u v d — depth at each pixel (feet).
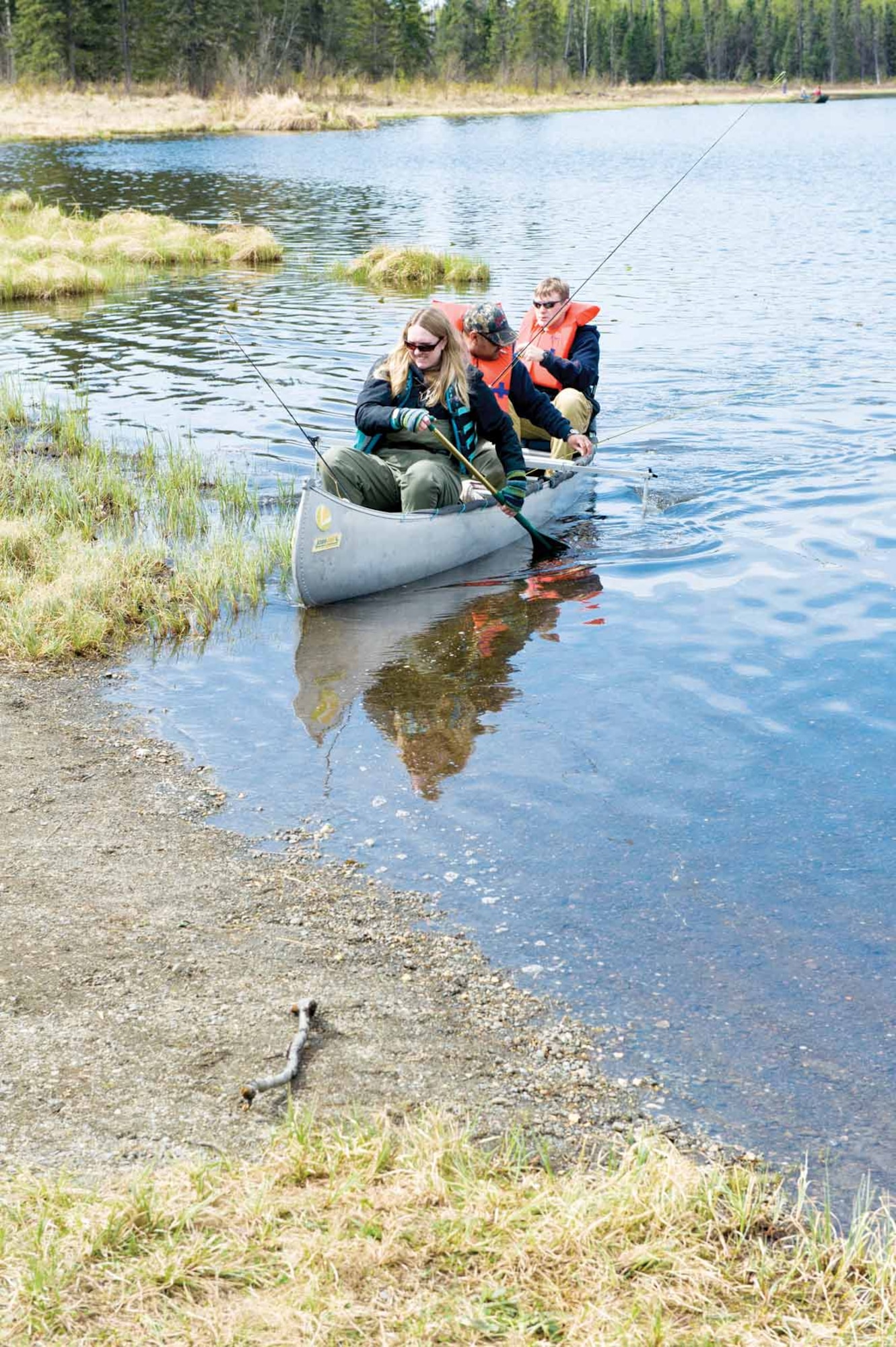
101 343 43.57
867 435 31.01
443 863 13.87
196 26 229.04
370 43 269.23
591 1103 10.16
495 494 23.30
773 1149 9.67
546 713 17.49
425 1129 9.46
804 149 147.23
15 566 23.06
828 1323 7.74
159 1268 7.73
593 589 22.27
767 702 17.62
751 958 12.11
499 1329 7.43
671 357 39.75
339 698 18.19
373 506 23.57
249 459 30.07
